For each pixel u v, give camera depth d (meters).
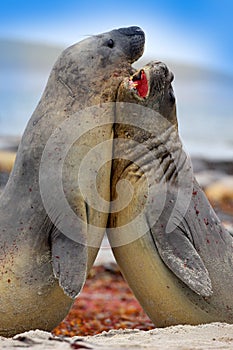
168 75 26.17
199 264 24.81
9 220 24.73
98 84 25.55
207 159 83.50
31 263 24.41
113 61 26.09
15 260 24.38
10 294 24.56
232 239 27.28
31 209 24.50
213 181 74.19
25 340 20.94
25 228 24.47
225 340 22.36
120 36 26.64
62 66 25.80
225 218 59.66
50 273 24.48
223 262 26.47
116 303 41.34
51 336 21.64
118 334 24.92
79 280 23.03
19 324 25.16
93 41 26.23
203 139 121.38
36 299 24.78
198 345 21.08
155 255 25.14
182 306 25.95
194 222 25.97
